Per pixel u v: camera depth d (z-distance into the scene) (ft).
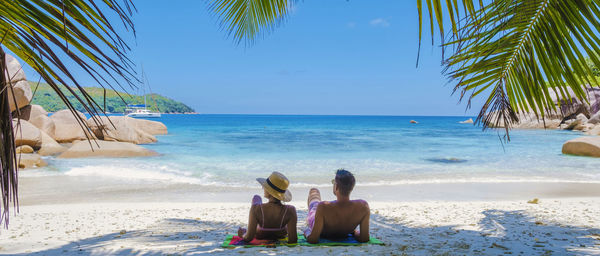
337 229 12.48
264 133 134.10
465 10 5.71
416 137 112.98
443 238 13.60
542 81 8.55
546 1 7.64
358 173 41.01
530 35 8.25
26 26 3.90
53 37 3.73
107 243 13.52
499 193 29.78
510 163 49.55
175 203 25.89
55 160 47.47
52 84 3.91
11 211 22.33
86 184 32.63
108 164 45.16
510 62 8.94
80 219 19.89
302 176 38.93
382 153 63.82
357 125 241.96
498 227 15.79
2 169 4.06
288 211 12.46
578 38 7.30
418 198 28.19
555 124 137.49
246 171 41.81
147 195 28.94
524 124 139.85
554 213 19.42
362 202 12.35
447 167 46.03
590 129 119.75
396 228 16.52
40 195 28.32
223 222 19.17
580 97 8.05
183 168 43.47
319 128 189.16
